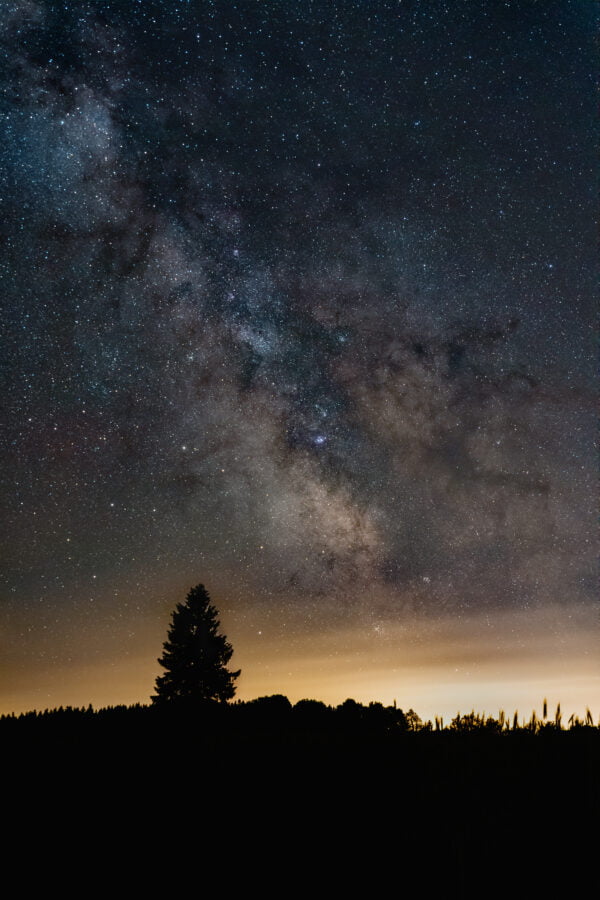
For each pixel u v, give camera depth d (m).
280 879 3.08
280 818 3.88
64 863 3.65
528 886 2.61
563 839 2.96
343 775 4.49
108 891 3.25
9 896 3.28
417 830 3.25
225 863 3.40
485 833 3.07
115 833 4.03
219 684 22.94
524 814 3.23
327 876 3.02
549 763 3.87
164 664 23.45
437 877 2.77
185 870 3.37
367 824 3.52
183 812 4.24
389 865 2.98
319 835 3.50
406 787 3.92
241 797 4.38
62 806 4.65
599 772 3.61
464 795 3.59
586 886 2.58
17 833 4.14
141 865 3.50
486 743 4.50
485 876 2.72
